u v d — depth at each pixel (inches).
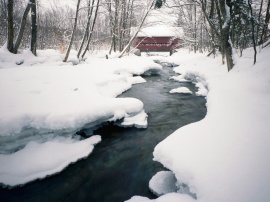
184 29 1200.2
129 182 178.4
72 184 174.7
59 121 209.2
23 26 520.1
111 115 257.0
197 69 562.6
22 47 808.9
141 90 467.8
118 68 555.8
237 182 114.7
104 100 279.1
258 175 117.0
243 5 473.4
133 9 1041.5
